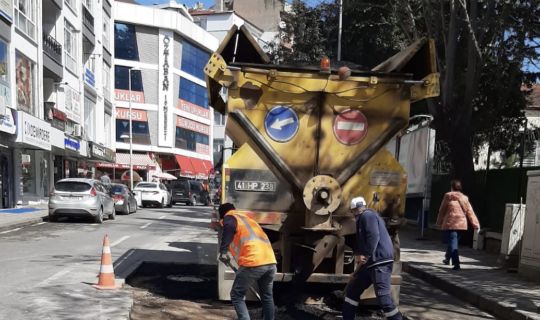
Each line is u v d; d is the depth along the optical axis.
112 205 19.53
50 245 11.61
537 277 8.41
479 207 13.34
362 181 6.30
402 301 7.54
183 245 12.46
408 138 15.24
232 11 55.53
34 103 22.72
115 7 44.44
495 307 6.89
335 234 6.17
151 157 46.16
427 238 14.79
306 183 6.11
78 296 6.37
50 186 27.47
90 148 30.80
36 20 22.83
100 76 34.56
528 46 15.13
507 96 17.20
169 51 46.94
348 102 6.30
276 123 6.25
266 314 5.32
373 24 19.16
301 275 6.20
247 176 6.24
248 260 5.17
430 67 6.30
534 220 8.59
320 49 25.30
